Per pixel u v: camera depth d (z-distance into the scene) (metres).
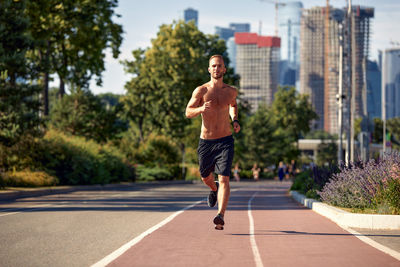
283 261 6.40
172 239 8.25
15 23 26.27
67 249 7.36
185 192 26.88
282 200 20.31
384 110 69.81
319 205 13.75
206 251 7.11
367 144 40.94
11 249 7.36
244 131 84.94
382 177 12.56
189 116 7.87
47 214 12.72
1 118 24.77
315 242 8.00
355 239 8.36
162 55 61.25
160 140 54.00
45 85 38.41
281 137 90.50
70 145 31.23
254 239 8.29
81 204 16.61
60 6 35.28
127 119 62.34
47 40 37.94
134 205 16.17
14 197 20.73
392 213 11.01
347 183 13.44
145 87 62.09
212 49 63.03
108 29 39.75
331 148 116.31
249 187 39.75
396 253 6.96
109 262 6.31
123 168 39.88
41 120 26.67
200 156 8.12
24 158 27.77
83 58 41.06
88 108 40.81
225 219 11.79
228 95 7.95
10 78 26.28
